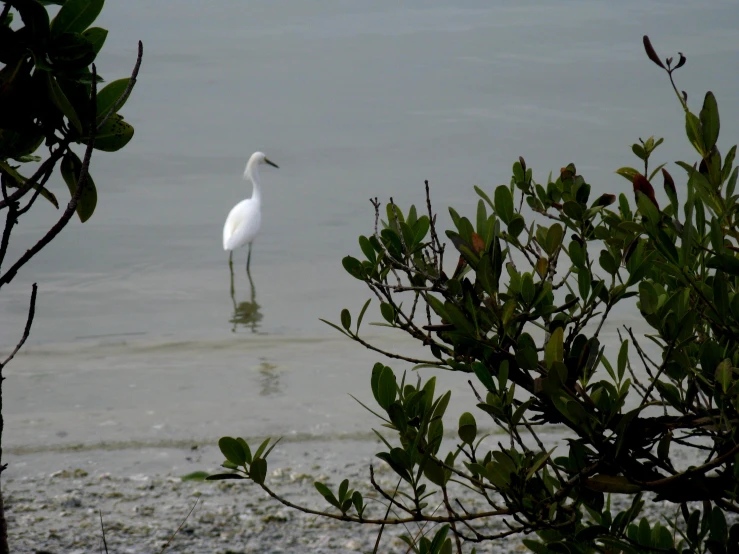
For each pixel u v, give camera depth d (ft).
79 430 37.37
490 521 27.84
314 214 83.20
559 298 53.21
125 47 148.56
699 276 12.02
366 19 175.32
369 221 81.56
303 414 39.47
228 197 88.33
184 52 147.13
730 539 11.77
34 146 10.11
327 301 62.28
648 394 11.20
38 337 54.29
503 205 13.97
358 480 31.58
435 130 109.50
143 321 57.67
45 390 43.47
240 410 40.14
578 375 11.90
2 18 8.64
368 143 105.19
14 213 9.24
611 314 53.52
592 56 147.33
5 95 8.91
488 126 110.52
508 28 168.14
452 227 80.94
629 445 11.51
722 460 10.62
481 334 11.57
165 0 184.03
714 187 11.93
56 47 8.71
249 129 110.42
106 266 69.15
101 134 9.66
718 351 11.30
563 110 117.08
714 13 179.52
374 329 53.98
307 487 31.07
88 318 58.34
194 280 67.00
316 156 101.04
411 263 14.35
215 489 30.86
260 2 185.68
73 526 27.68
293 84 132.05
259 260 71.97
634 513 12.50
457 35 163.22
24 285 64.85
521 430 35.81
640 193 11.07
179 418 39.04
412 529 27.37
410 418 12.05
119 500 29.86
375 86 131.23
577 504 12.38
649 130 106.73
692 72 135.23
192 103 121.19
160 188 89.92
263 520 28.17
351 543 26.48
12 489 30.83
